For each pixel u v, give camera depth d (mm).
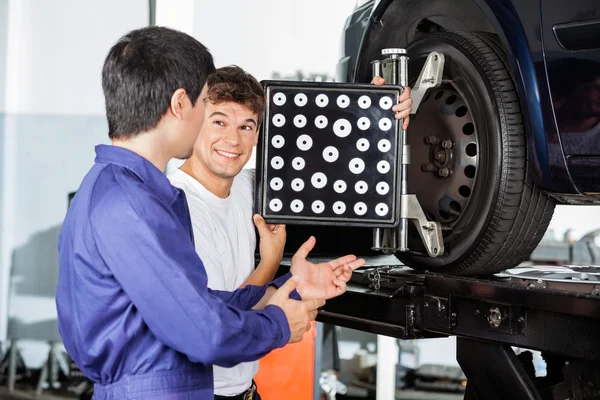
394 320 1994
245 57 5289
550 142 1761
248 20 5289
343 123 1814
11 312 5293
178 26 5199
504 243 1881
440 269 2025
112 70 1403
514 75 1814
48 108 5359
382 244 2021
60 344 5211
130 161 1389
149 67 1383
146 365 1382
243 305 1732
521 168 1844
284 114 1819
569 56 1704
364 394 4746
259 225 1962
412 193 2107
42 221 5348
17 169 5355
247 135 1964
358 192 1816
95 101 5324
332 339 4473
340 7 5270
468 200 1933
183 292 1300
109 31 5297
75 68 5336
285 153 1823
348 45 2576
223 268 1983
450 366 4695
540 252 5172
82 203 1373
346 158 1815
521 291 1561
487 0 1862
